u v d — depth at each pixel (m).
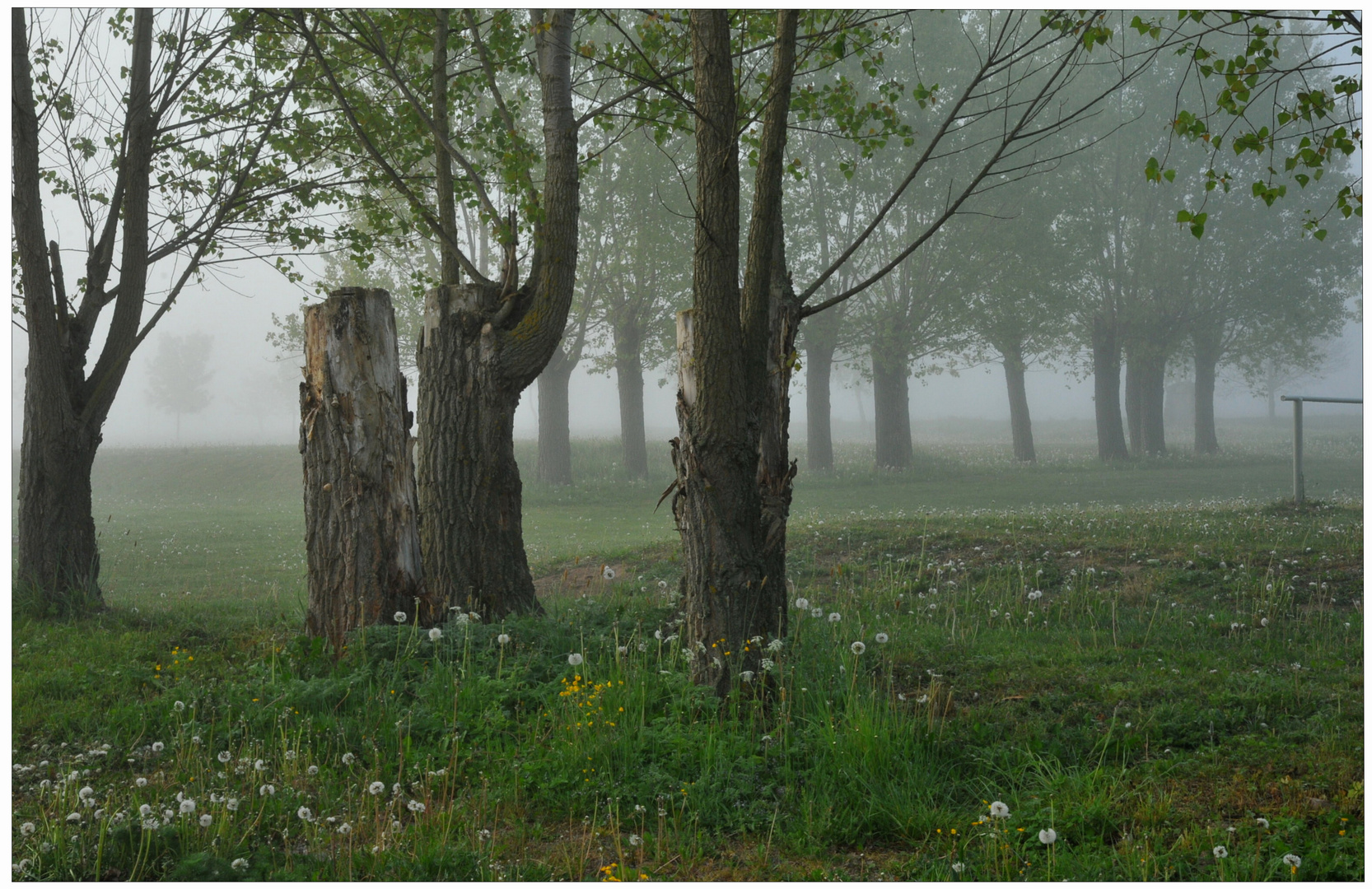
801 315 6.74
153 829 3.84
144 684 6.57
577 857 3.99
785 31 5.88
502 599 7.89
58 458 9.59
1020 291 30.50
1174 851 3.81
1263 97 33.03
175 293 10.80
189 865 3.65
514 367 7.95
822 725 5.16
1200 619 8.44
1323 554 10.24
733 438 5.82
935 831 4.18
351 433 7.27
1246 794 4.39
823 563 12.14
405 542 7.38
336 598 7.27
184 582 13.42
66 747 5.27
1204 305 35.47
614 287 29.28
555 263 8.00
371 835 4.16
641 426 30.97
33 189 9.34
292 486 31.50
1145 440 37.50
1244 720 5.48
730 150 5.66
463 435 7.94
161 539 18.64
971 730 5.43
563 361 28.92
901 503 23.52
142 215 10.07
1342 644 7.36
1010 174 30.25
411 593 7.36
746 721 5.40
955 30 29.92
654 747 4.96
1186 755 4.98
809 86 8.36
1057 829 4.05
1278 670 6.59
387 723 5.35
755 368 5.98
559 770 4.75
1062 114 32.03
